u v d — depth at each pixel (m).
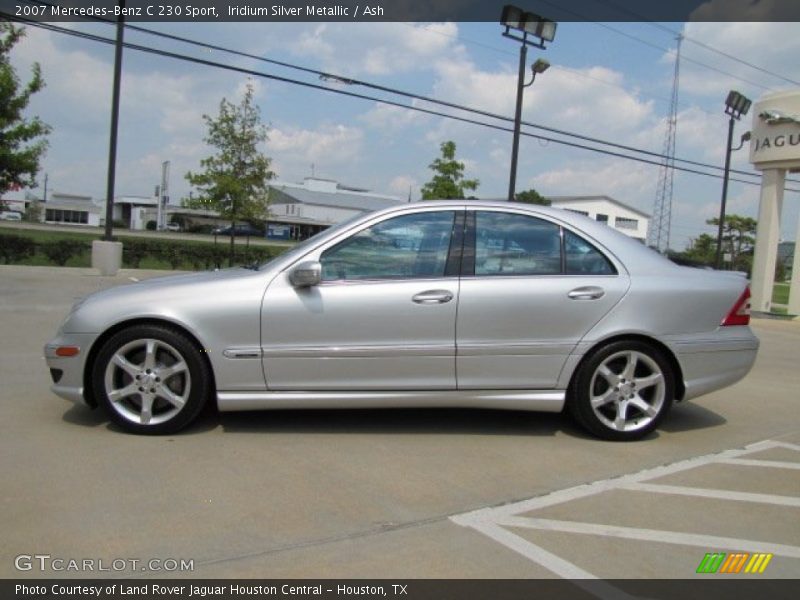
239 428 5.12
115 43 14.92
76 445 4.58
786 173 22.44
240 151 23.45
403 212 5.10
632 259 5.24
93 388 4.84
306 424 5.29
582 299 5.02
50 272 18.28
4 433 4.77
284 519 3.60
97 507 3.64
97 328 4.74
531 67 21.19
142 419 4.81
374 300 4.84
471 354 4.92
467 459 4.66
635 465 4.68
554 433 5.33
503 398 5.01
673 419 6.02
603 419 5.13
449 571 3.13
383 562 3.20
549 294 4.99
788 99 21.34
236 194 23.19
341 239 4.99
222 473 4.20
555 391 5.07
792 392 7.64
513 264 5.09
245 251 26.48
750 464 4.79
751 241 66.00
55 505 3.64
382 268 4.97
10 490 3.80
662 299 5.12
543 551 3.36
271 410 5.60
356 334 4.84
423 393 4.94
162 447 4.62
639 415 5.22
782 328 18.09
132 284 5.14
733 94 27.62
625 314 5.07
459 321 4.91
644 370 5.22
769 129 21.91
